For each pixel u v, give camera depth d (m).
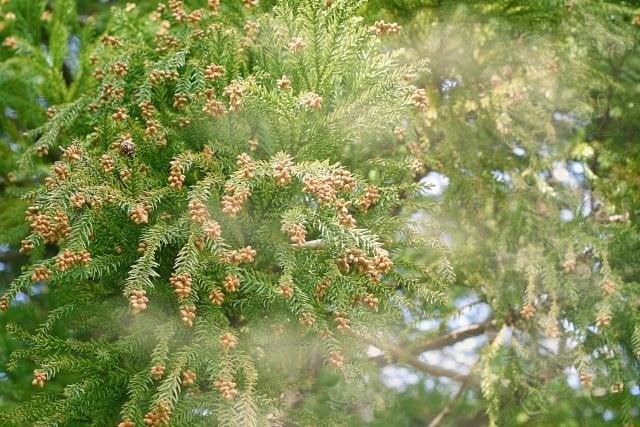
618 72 4.81
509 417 4.40
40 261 2.98
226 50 3.35
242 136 3.23
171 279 2.81
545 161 4.63
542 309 4.45
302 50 3.17
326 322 3.06
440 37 4.48
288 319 3.14
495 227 4.57
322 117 3.15
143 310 3.10
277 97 3.07
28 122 4.71
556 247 4.39
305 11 3.17
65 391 2.93
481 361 4.44
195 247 2.88
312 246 3.14
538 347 4.42
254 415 2.82
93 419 3.02
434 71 4.70
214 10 3.60
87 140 3.55
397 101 3.14
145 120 3.34
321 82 3.21
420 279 3.64
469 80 4.74
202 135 3.29
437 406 5.05
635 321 4.15
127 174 3.08
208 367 2.89
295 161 3.17
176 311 3.13
